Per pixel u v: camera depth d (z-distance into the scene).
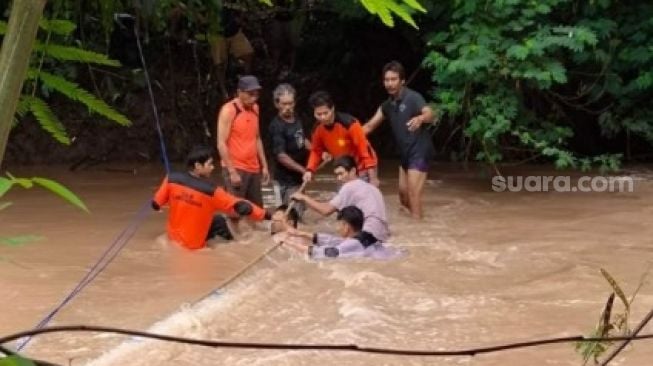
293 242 7.79
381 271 7.11
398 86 9.30
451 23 11.78
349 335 5.45
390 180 12.42
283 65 15.56
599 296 6.38
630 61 11.95
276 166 9.45
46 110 1.21
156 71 14.36
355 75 15.50
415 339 5.43
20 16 0.97
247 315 5.94
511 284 6.75
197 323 5.68
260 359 5.07
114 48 12.56
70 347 5.24
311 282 6.79
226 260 7.53
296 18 15.05
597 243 8.18
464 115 12.38
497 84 11.59
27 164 13.32
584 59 11.68
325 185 11.61
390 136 14.85
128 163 13.90
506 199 10.84
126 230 8.73
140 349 5.20
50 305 6.09
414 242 8.23
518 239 8.38
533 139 12.05
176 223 8.00
